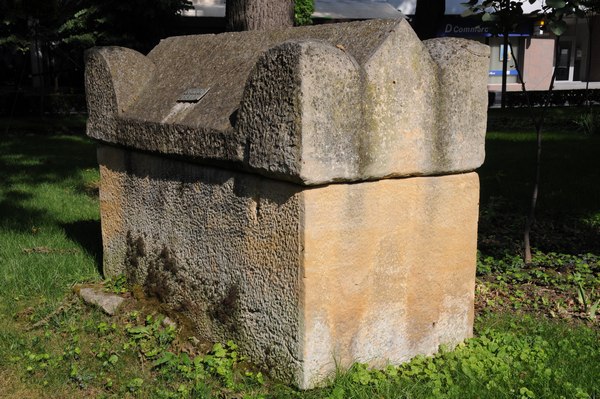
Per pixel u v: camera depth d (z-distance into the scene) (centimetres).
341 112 309
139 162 438
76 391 351
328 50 304
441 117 350
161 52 482
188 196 392
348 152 315
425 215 359
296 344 325
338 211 322
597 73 3181
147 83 462
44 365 372
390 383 334
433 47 354
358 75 313
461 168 364
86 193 871
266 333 342
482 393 330
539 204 773
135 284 454
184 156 381
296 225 315
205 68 421
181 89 420
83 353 388
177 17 1678
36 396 346
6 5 1514
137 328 402
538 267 555
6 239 617
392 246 348
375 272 343
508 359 372
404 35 330
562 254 581
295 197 313
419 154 345
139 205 442
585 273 534
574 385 343
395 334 360
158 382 352
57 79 2088
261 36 404
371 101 320
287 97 302
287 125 304
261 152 320
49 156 1183
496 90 2828
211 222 374
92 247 591
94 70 465
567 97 2197
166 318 412
